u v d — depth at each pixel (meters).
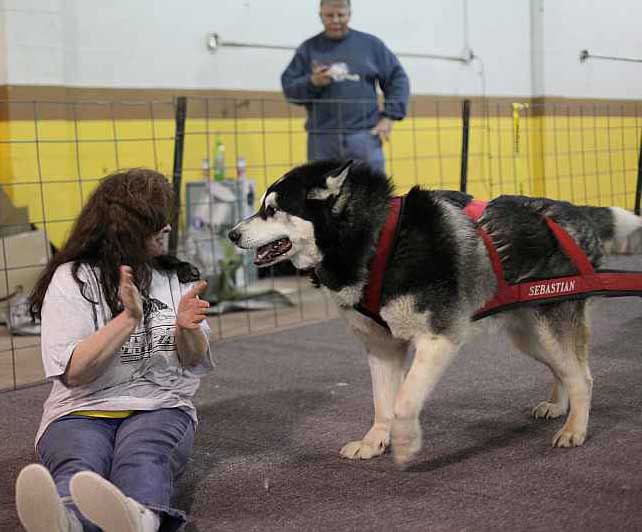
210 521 2.61
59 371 2.41
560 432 3.19
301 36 7.94
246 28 7.54
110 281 2.51
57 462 2.38
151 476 2.34
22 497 2.02
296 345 5.06
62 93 6.58
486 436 3.31
